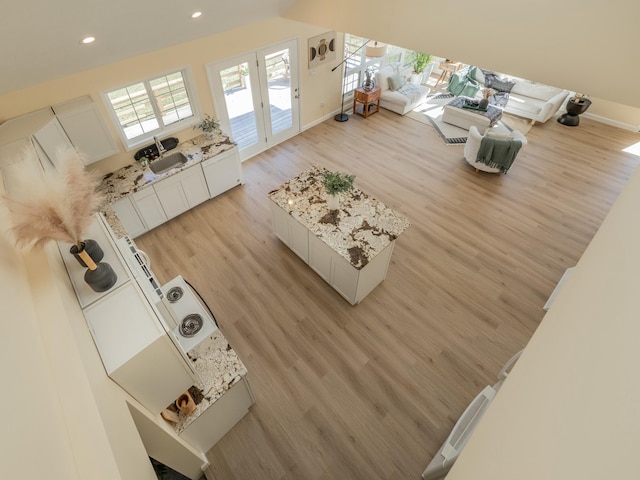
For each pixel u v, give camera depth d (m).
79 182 1.64
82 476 1.02
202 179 4.88
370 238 3.51
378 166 5.89
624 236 0.70
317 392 3.23
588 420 0.43
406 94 7.27
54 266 1.78
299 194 4.01
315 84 6.37
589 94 1.68
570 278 1.14
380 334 3.66
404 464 2.82
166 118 4.72
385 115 7.33
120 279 1.94
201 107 4.92
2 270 1.38
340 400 3.18
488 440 0.94
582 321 0.69
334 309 3.88
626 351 0.41
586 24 1.53
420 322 3.75
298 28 5.39
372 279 3.81
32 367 1.12
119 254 2.05
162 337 1.70
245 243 4.61
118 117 4.25
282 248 4.56
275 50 5.30
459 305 3.90
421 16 2.14
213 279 4.18
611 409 0.38
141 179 4.37
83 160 1.71
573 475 0.40
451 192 5.36
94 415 1.15
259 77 5.36
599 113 6.91
